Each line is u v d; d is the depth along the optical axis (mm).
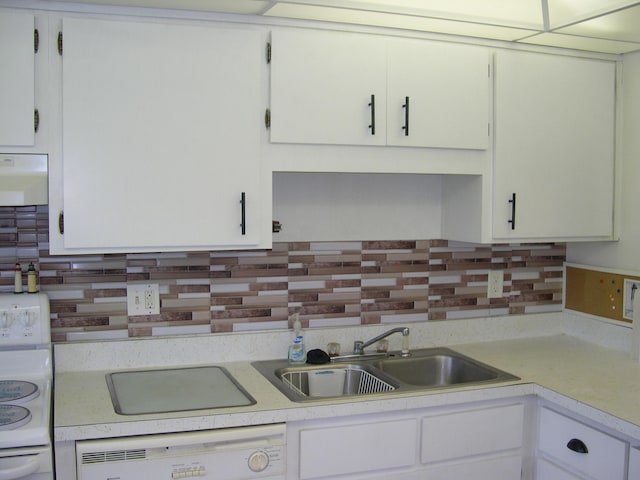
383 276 2721
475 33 2365
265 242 2223
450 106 2385
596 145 2656
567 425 2156
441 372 2639
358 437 2049
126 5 2025
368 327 2674
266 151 2199
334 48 2227
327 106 2230
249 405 1962
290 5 2031
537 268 2979
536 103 2527
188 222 2121
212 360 2467
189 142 2105
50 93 1982
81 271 2330
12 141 1943
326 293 2641
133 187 2059
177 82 2082
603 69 2650
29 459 1704
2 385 2090
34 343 2207
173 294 2438
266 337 2527
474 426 2205
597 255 2859
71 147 1994
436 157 2406
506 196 2506
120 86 2029
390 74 2297
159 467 1829
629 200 2695
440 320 2807
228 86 2133
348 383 2490
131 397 2041
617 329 2734
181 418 1849
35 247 2279
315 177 2598
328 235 2631
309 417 1971
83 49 1988
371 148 2316
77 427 1771
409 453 2121
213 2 1996
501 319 2896
